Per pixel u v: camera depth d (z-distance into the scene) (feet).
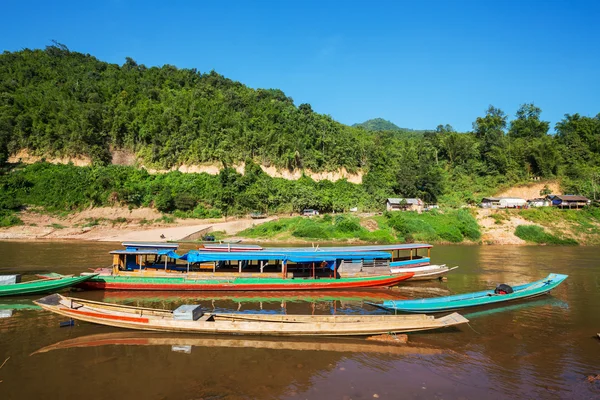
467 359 41.47
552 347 45.42
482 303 61.72
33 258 105.60
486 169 285.84
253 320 48.60
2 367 37.70
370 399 32.24
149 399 31.68
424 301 58.08
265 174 241.96
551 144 279.08
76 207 186.91
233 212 202.08
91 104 242.37
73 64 310.45
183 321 46.73
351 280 76.89
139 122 245.65
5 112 225.15
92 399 31.58
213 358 40.40
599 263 114.01
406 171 258.98
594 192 223.92
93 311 48.88
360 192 256.93
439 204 245.65
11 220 164.35
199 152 238.27
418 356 41.98
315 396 32.55
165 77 309.01
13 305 60.75
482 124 322.34
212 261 76.38
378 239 169.27
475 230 179.93
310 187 238.48
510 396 33.32
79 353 41.42
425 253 136.36
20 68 278.46
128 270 75.87
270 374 36.73
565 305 65.05
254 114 280.31
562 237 174.70
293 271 80.12
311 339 46.26
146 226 178.09
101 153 228.02
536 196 249.55
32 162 217.36
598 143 286.46
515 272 98.12
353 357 41.29
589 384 35.88
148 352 41.91
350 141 293.64
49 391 32.89
